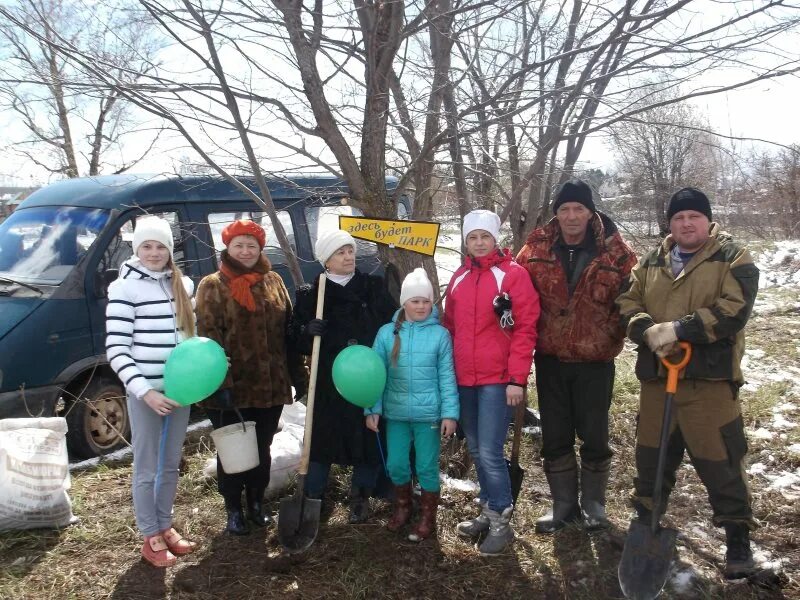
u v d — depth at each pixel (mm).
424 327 3607
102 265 5238
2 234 5633
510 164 4699
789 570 3287
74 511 4055
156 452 3451
